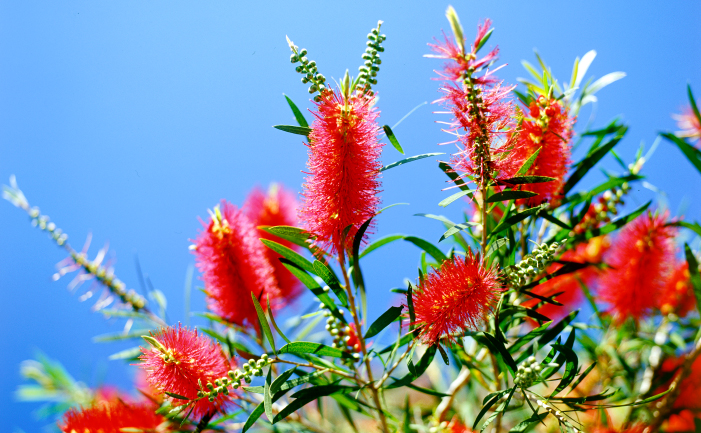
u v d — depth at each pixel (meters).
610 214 1.25
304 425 1.26
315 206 1.15
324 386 1.16
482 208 1.16
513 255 1.20
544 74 1.19
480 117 1.13
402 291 1.19
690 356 1.21
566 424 1.12
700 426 1.20
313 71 1.15
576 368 1.14
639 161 1.25
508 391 1.13
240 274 1.21
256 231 1.26
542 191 1.17
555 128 1.17
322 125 1.14
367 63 1.15
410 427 1.24
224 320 1.23
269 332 1.15
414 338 1.16
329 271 1.17
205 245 1.21
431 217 1.20
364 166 1.14
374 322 1.16
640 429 1.22
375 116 1.15
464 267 1.14
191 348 1.14
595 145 1.25
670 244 1.26
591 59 1.20
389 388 1.18
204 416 1.17
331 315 1.21
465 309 1.13
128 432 1.19
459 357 1.24
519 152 1.17
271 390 1.14
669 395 1.21
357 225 1.15
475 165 1.14
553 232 1.26
